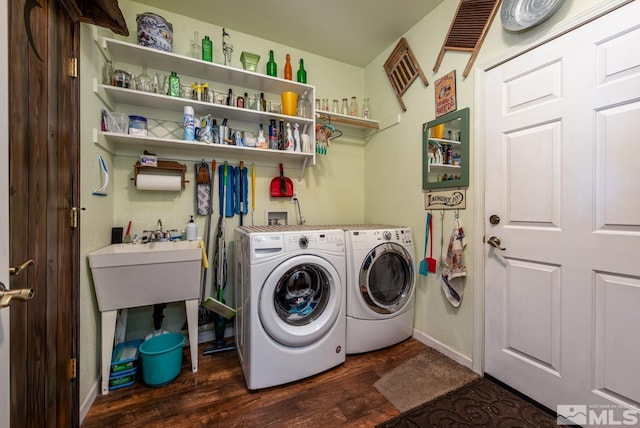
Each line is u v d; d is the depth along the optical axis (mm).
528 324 1423
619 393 1115
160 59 1794
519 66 1442
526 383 1433
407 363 1786
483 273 1640
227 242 2182
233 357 1872
